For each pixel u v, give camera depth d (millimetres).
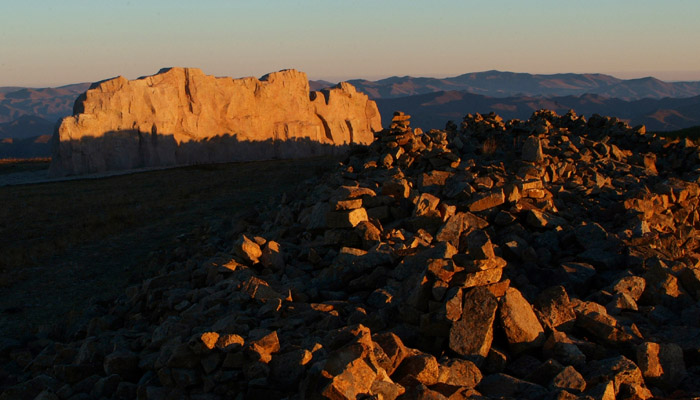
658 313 9789
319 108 82375
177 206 32281
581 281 10883
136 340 10859
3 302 17188
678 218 16188
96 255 22594
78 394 9383
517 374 8047
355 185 17781
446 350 8617
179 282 13945
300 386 7375
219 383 8172
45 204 35438
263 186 38281
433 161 19938
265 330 9094
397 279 10945
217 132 68062
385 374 7070
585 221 14836
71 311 15711
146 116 61688
